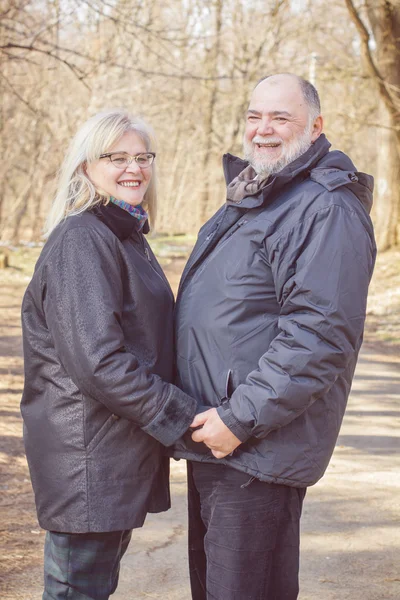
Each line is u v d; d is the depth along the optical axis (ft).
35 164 80.48
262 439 8.93
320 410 9.06
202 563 10.18
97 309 8.72
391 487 17.06
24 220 108.99
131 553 13.48
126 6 39.09
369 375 29.30
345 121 71.56
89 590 9.18
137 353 9.20
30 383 9.36
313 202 8.82
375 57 59.36
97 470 8.96
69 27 45.98
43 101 73.67
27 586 11.85
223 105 104.22
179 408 8.79
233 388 9.00
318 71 63.62
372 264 9.18
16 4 33.65
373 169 111.14
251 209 9.18
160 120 104.47
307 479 9.05
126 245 9.42
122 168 9.35
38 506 9.26
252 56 91.45
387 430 21.86
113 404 8.68
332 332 8.51
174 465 18.78
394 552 13.50
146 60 55.16
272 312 9.07
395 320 40.42
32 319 9.32
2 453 18.48
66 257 8.86
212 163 111.24
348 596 11.78
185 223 129.08
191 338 9.30
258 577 9.18
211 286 9.21
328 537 14.12
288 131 9.41
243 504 9.12
